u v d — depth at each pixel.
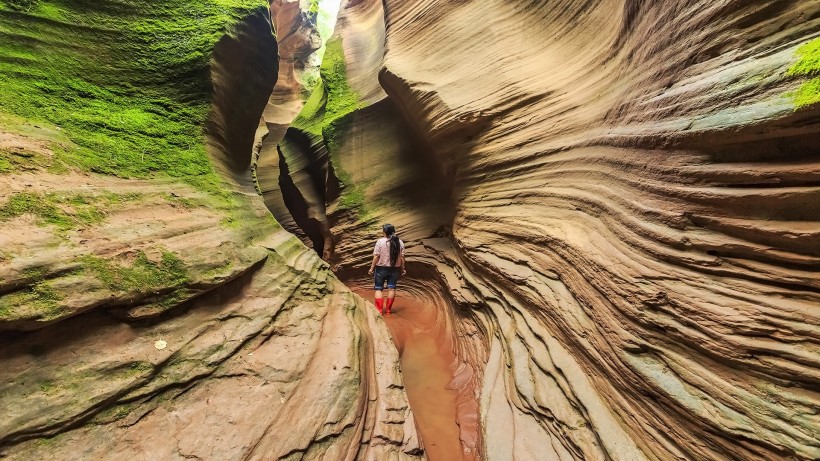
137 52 5.48
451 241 9.91
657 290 2.96
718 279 2.67
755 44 2.73
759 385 2.21
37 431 2.06
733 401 2.27
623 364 3.02
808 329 2.10
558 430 3.27
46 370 2.29
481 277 6.69
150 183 4.34
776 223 2.39
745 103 2.57
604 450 2.84
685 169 3.06
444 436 4.00
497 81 7.97
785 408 2.06
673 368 2.68
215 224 4.66
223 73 6.48
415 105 9.88
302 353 3.90
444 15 10.40
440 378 5.36
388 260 8.07
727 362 2.38
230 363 3.33
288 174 19.77
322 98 19.56
